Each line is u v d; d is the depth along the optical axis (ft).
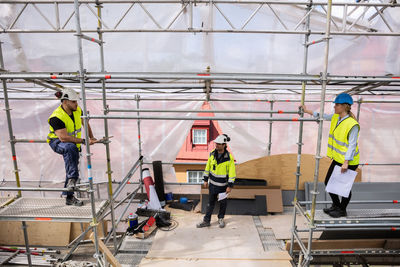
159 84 20.02
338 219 11.34
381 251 14.10
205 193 19.13
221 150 15.40
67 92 10.90
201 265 12.65
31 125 22.81
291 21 14.26
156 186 20.24
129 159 23.47
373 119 22.77
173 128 23.03
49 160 23.57
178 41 15.10
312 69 16.67
